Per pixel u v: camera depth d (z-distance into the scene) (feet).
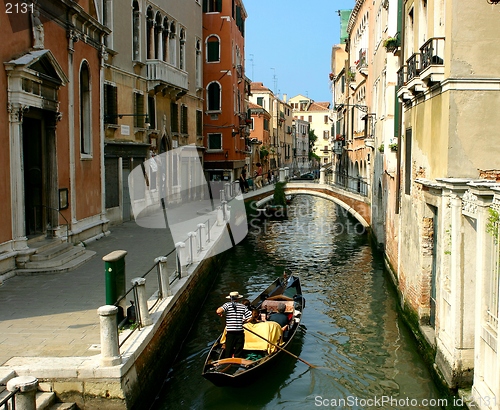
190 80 86.58
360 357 32.09
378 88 63.41
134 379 22.00
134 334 24.11
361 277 52.49
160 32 71.00
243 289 48.19
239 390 27.48
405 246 37.55
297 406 26.35
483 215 21.61
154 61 65.67
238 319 28.53
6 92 32.73
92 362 20.90
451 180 24.20
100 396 20.42
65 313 26.96
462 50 25.94
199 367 30.25
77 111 44.27
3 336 23.81
